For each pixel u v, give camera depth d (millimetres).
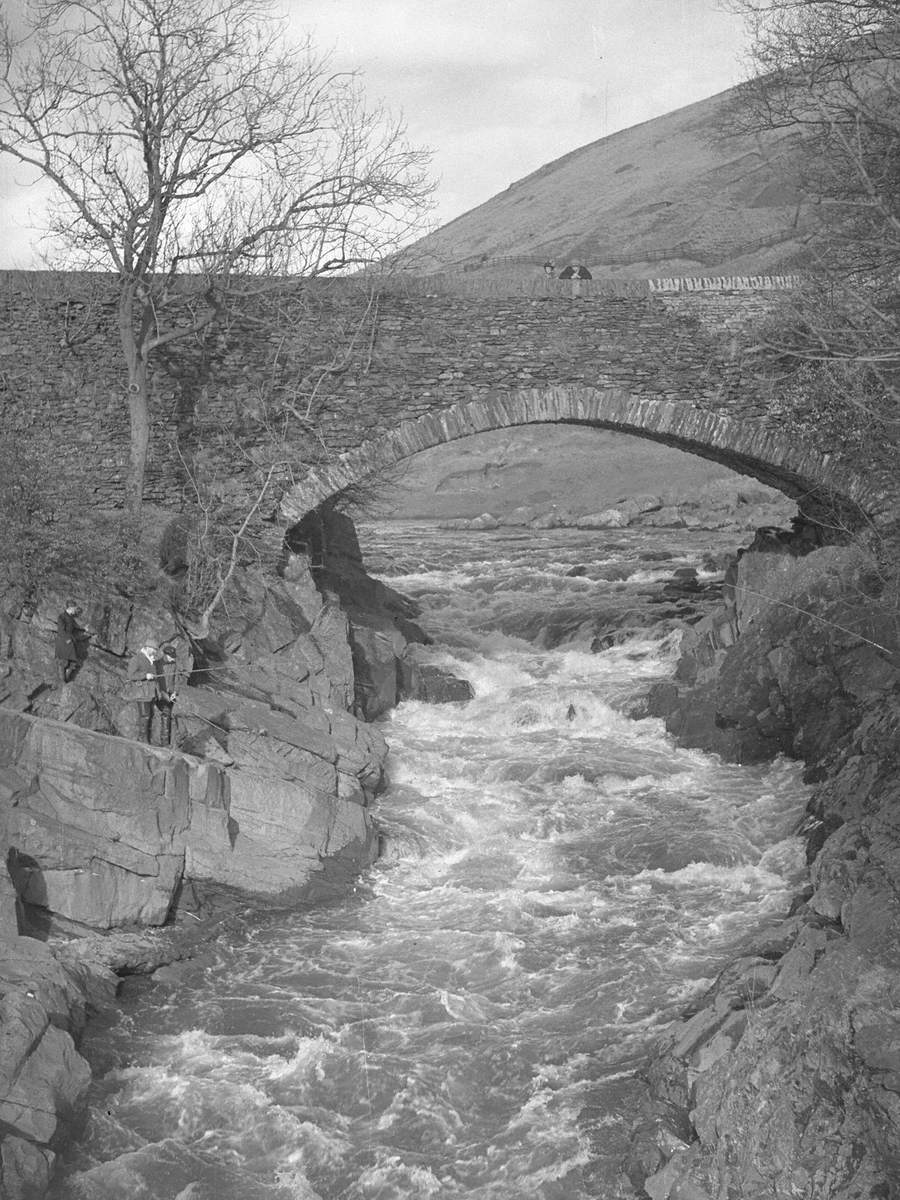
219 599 20141
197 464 23078
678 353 24297
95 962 14602
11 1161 10789
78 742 15820
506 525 51250
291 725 19547
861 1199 9375
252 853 16969
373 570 38938
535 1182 11367
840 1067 10414
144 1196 11219
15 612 17594
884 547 22406
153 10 21141
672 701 23828
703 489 51656
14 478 18828
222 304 22156
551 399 24125
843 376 20922
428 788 21016
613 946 15625
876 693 20109
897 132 13844
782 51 18609
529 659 28016
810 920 13523
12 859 14805
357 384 23594
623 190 125062
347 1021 14117
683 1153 10781
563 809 20125
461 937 16047
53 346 22844
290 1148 11969
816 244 19578
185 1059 13352
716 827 19125
